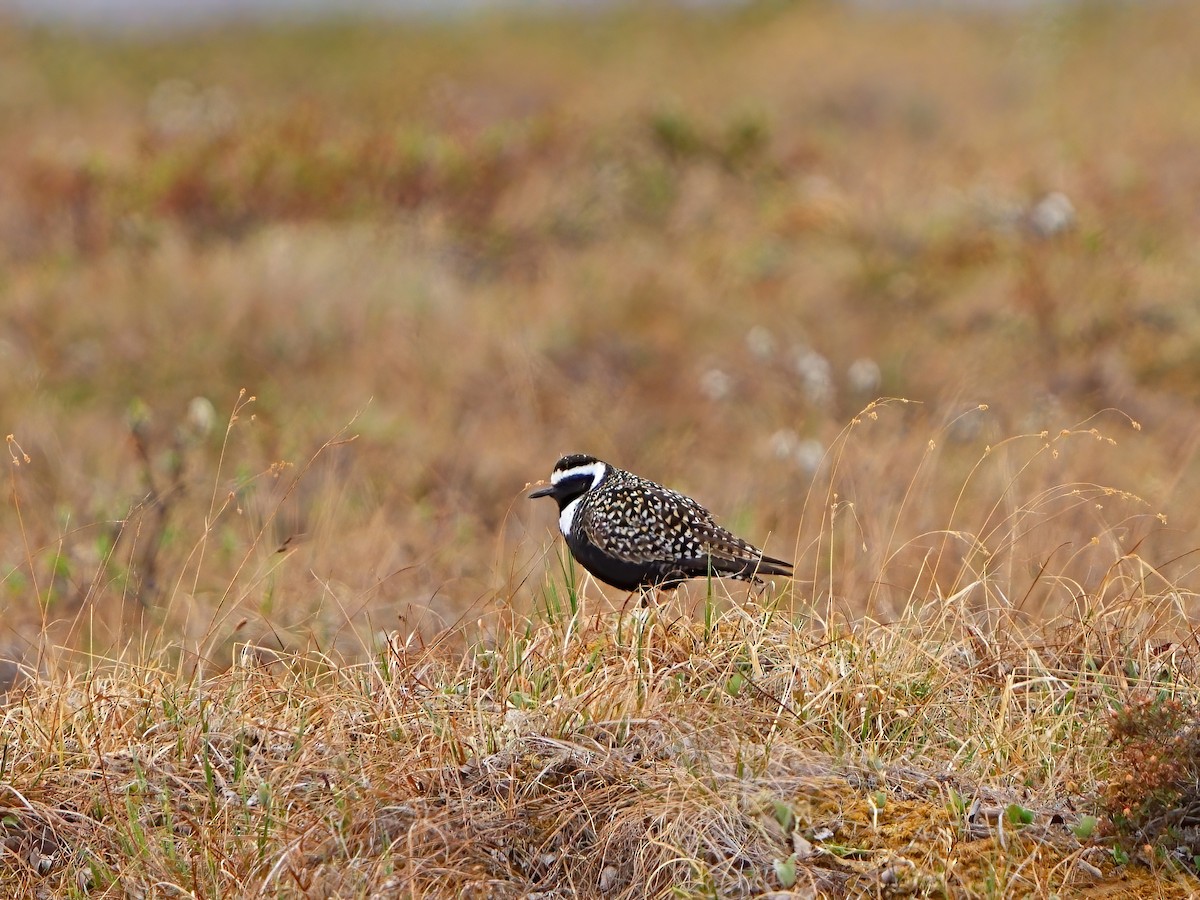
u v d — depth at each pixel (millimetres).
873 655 10086
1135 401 20062
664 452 19078
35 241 25766
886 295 23969
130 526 15656
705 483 18094
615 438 19531
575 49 44781
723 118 32469
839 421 20047
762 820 8406
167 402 20297
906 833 8445
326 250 24500
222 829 9031
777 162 30328
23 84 40906
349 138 28344
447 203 26609
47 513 16438
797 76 38344
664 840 8305
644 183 28625
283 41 47531
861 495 15461
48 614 13758
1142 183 27750
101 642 13305
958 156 30594
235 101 37875
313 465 17781
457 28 48625
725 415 20609
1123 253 24141
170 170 26734
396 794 8891
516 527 16703
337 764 9312
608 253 25812
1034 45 39812
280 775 9344
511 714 9516
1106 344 21516
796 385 21016
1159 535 14594
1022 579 13188
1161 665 10195
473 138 28703
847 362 21734
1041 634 10875
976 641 10641
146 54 45562
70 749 9914
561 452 19047
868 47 40750
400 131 28516
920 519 14891
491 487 18000
